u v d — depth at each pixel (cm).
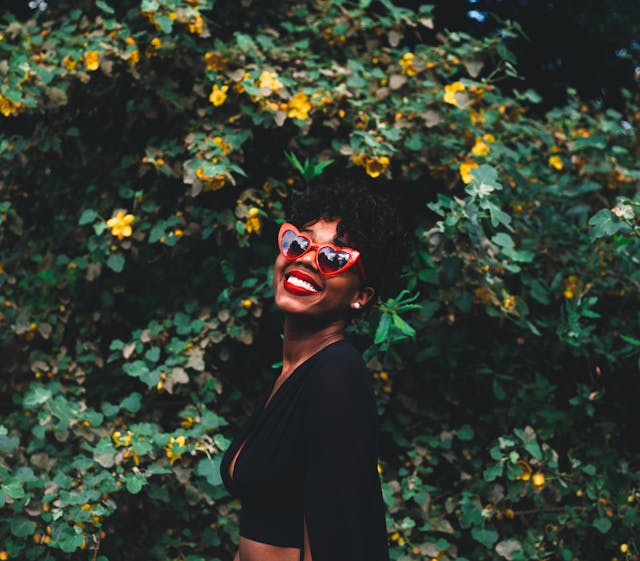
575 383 284
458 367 269
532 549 254
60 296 272
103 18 284
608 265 271
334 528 119
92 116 279
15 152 274
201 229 262
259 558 131
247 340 256
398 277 152
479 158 262
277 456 129
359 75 281
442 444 264
